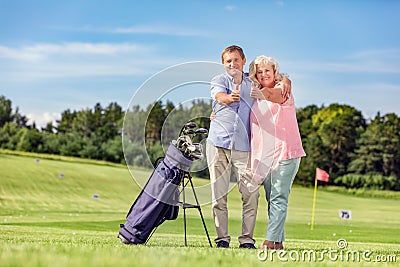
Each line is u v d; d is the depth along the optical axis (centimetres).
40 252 461
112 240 723
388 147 4456
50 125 5003
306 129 4741
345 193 4178
